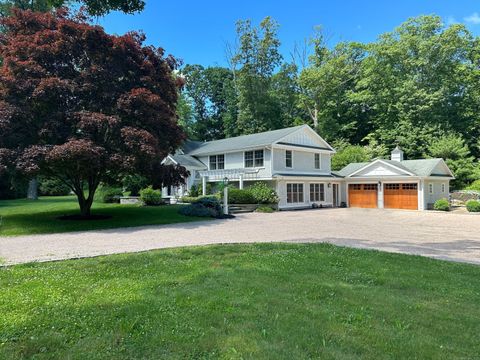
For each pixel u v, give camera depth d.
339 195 30.94
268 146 25.38
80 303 4.59
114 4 7.35
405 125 37.16
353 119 44.06
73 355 3.24
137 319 4.03
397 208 27.25
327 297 4.85
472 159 33.09
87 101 15.02
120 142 14.39
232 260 7.21
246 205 24.20
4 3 25.03
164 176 16.81
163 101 16.23
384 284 5.54
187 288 5.25
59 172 15.46
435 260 7.52
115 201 28.31
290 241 10.77
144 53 16.86
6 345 3.43
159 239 11.26
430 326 3.91
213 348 3.35
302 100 44.31
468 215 21.75
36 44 14.35
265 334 3.63
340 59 41.59
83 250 9.12
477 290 5.29
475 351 3.34
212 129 51.84
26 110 13.68
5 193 33.72
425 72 38.84
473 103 37.94
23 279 5.82
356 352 3.28
